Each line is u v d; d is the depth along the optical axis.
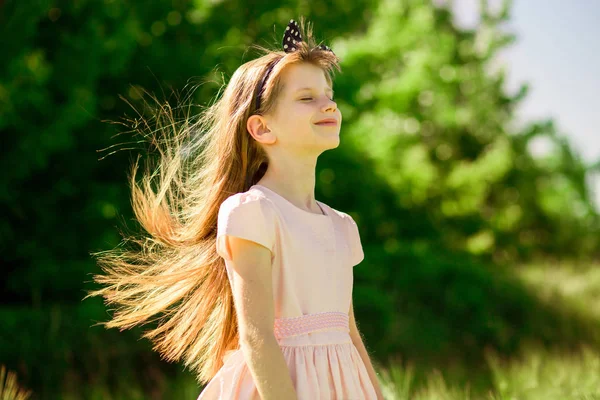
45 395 5.54
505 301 8.66
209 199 1.99
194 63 7.78
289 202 1.80
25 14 6.52
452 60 16.20
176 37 8.44
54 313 5.99
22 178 7.10
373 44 11.19
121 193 7.53
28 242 7.37
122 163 7.67
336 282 1.83
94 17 7.15
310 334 1.75
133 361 5.96
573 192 19.56
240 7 8.98
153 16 8.17
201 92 7.67
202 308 2.04
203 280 2.10
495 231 16.09
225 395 1.75
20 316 6.02
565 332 8.34
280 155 1.87
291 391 1.60
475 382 5.74
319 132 1.83
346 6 10.30
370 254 9.12
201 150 2.34
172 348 2.14
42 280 7.02
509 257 16.00
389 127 12.88
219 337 2.00
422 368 6.73
